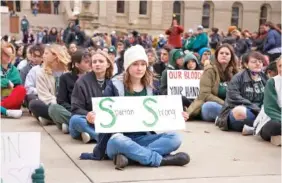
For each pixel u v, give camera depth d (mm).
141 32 43188
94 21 36656
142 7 44000
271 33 14625
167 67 10273
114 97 5418
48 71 8320
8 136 3871
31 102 8102
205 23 45281
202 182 4895
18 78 9125
